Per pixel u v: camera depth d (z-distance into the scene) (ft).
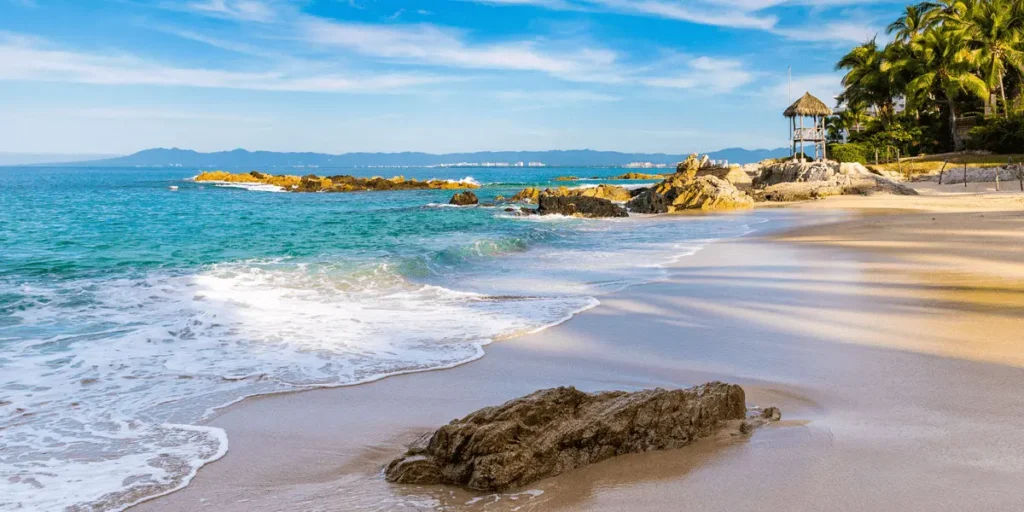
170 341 29.32
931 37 193.47
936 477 14.37
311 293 41.29
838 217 97.66
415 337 30.40
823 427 17.90
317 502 14.69
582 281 46.78
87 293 39.55
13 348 27.84
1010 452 15.52
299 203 161.89
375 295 41.09
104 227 91.30
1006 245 56.65
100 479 16.07
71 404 21.42
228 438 18.69
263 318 33.96
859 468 15.05
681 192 134.72
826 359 25.14
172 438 18.69
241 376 24.41
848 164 165.37
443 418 20.22
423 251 59.06
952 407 19.11
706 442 17.19
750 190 163.32
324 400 21.89
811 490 14.12
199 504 14.80
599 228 93.97
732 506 13.62
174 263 52.70
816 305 35.14
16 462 17.03
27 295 38.63
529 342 29.53
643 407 17.17
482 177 465.47
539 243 73.87
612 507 13.88
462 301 39.22
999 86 197.88
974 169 152.56
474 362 26.37
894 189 145.07
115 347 28.17
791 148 216.95
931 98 203.00
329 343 29.27
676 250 63.93
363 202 167.02
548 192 159.53
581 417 16.99
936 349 25.58
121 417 20.31
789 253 57.47
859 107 223.71
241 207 145.07
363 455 17.49
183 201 168.14
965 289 37.60
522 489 14.92
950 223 78.43
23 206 141.28
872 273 44.65
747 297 38.29
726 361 25.70
